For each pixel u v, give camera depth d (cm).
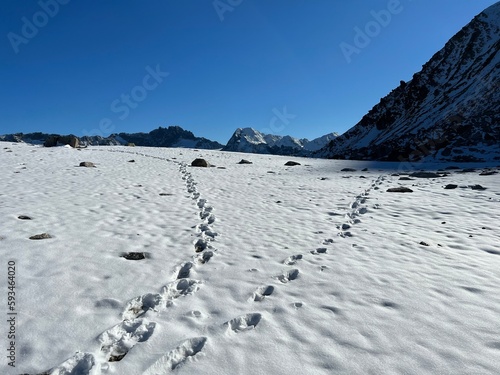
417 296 566
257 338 452
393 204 1376
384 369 387
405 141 9775
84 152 3572
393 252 793
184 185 1845
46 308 497
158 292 575
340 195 1633
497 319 489
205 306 541
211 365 394
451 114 9588
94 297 542
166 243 838
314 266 709
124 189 1584
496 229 970
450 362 396
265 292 605
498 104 8156
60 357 396
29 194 1309
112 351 424
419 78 14712
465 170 2844
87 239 812
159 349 422
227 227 1019
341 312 519
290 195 1636
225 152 5316
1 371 366
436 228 1003
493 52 12669
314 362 401
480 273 661
